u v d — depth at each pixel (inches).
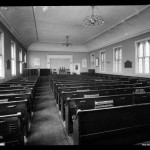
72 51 759.7
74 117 120.6
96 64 676.7
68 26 418.0
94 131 105.4
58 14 317.1
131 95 149.7
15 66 395.9
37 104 282.5
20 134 108.7
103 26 417.7
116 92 186.4
